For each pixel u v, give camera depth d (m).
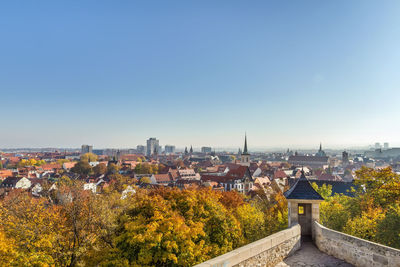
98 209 25.95
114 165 185.25
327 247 14.82
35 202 29.64
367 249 12.62
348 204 33.66
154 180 146.12
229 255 10.88
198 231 20.03
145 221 21.22
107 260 19.61
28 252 22.02
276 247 13.55
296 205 17.55
